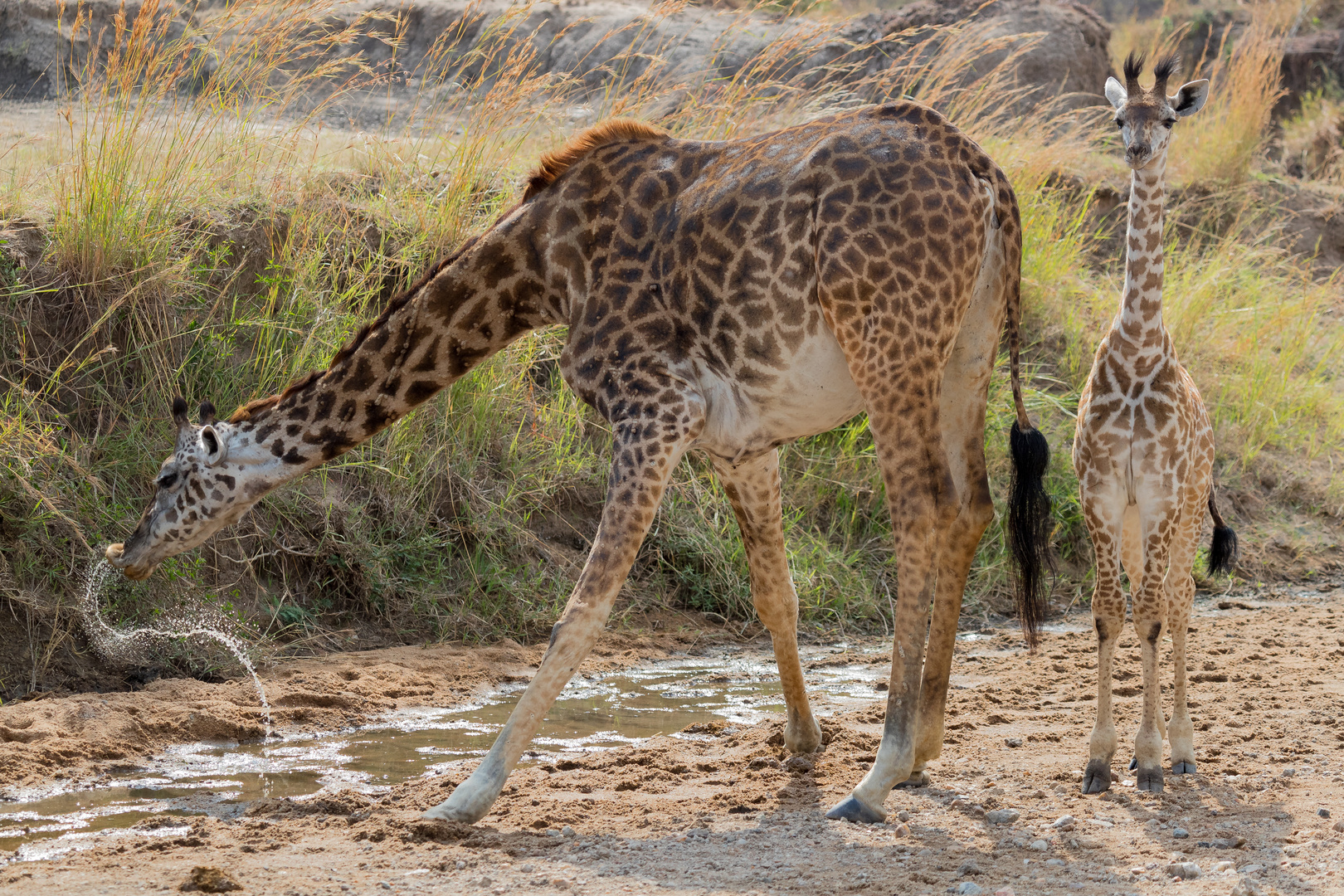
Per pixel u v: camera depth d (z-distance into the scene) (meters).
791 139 7.88
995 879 6.35
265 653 11.48
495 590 13.14
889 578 14.74
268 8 14.85
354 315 13.91
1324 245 23.44
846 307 7.36
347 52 25.58
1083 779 8.20
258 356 13.23
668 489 14.27
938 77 20.08
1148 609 8.15
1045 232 18.58
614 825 7.41
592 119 17.14
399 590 12.76
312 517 12.79
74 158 13.32
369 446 13.30
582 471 14.44
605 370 7.92
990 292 8.00
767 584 8.73
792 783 8.25
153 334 12.76
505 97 15.33
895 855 6.78
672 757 8.96
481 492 13.62
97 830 7.50
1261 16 33.62
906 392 7.41
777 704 10.84
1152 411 8.17
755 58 17.50
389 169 15.68
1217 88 27.91
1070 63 24.53
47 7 23.84
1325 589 15.36
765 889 6.20
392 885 6.22
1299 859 6.57
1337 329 20.94
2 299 12.32
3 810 7.91
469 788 7.32
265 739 9.66
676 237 7.84
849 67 19.47
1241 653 11.86
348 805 7.70
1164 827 7.26
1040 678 11.32
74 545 11.35
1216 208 22.77
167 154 13.66
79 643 11.04
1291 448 18.31
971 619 14.17
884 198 7.39
